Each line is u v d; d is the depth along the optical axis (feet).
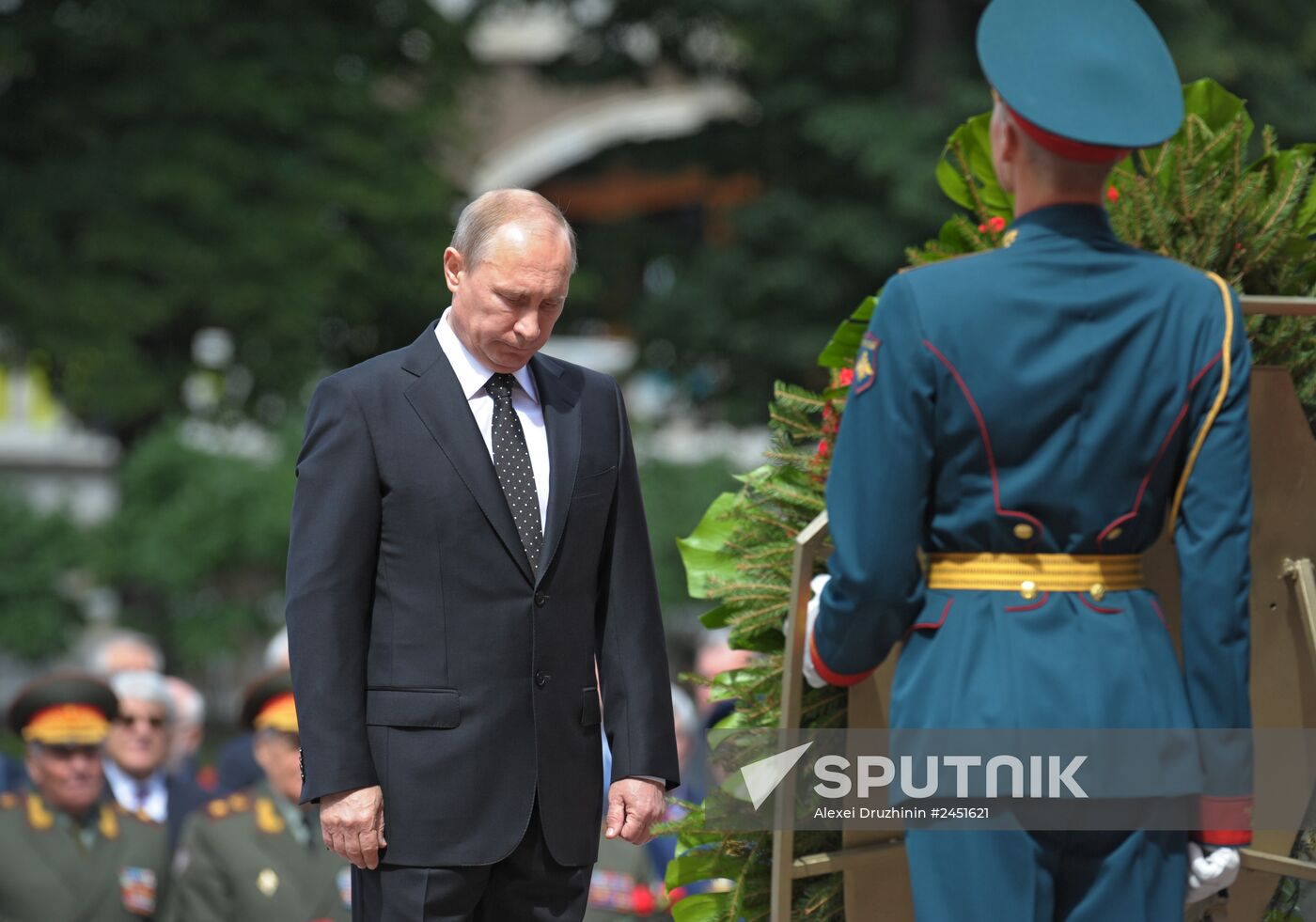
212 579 161.27
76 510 175.83
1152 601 25.43
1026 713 24.31
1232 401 24.94
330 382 29.19
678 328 185.68
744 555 32.22
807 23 174.40
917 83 173.37
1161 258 25.50
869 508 24.70
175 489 163.84
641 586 30.78
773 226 179.73
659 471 156.56
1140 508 24.88
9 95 185.16
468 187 216.54
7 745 123.75
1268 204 31.22
